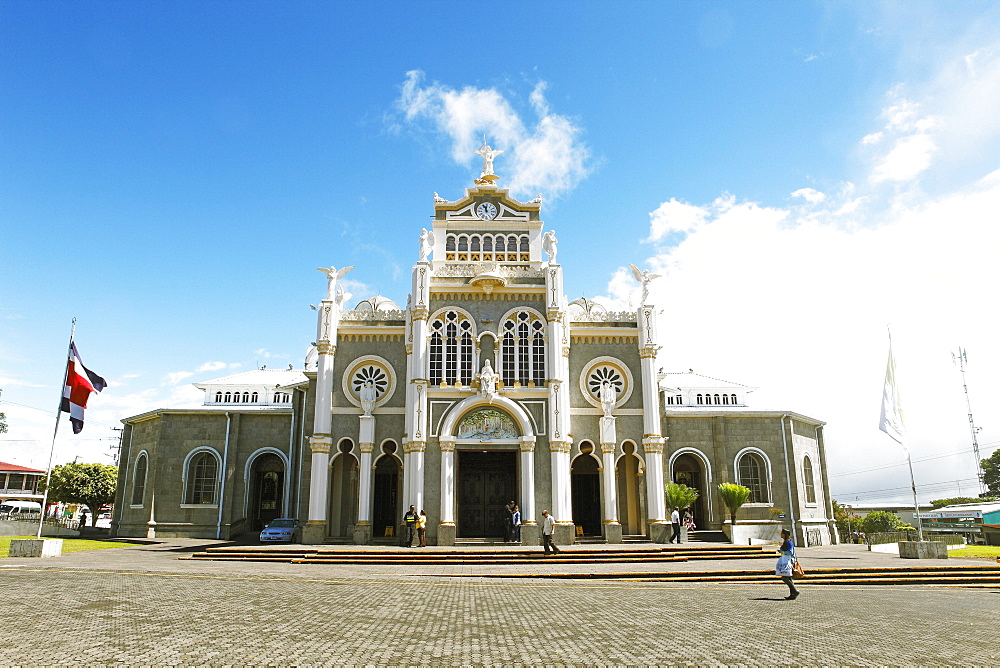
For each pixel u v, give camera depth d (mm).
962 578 26484
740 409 51188
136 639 12625
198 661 11180
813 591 23062
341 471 43312
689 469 49969
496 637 13820
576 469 44906
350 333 42875
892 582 26188
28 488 105062
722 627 15477
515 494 41625
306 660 11469
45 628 13398
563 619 16188
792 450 49469
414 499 38469
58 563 27656
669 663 11930
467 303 42469
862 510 115312
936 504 115562
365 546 37688
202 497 49469
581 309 51094
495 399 40031
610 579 25969
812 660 12461
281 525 44438
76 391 37312
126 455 54125
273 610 16422
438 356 41625
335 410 41812
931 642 14352
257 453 49906
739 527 39656
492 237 46375
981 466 92312
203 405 52812
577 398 42906
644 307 44031
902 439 38281
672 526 39500
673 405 53969
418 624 15117
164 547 39219
